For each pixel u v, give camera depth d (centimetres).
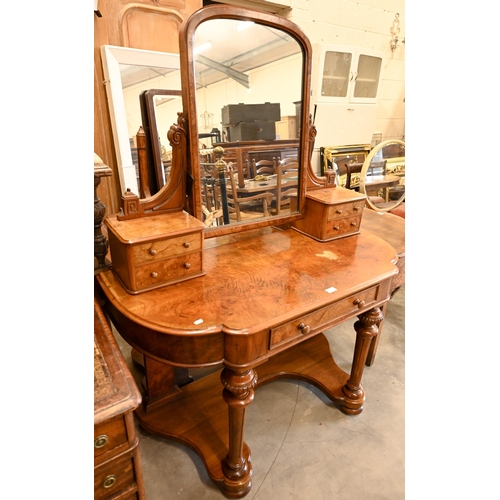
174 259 94
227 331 78
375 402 144
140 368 153
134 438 64
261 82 109
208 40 96
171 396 133
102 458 61
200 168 104
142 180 113
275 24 105
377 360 169
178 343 80
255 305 87
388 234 165
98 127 155
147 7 152
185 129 99
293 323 88
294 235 134
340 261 112
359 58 230
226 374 90
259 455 120
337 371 151
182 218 101
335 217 126
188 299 89
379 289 110
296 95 119
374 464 118
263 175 119
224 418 128
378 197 223
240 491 105
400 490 110
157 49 160
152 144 124
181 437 120
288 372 150
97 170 89
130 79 151
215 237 120
